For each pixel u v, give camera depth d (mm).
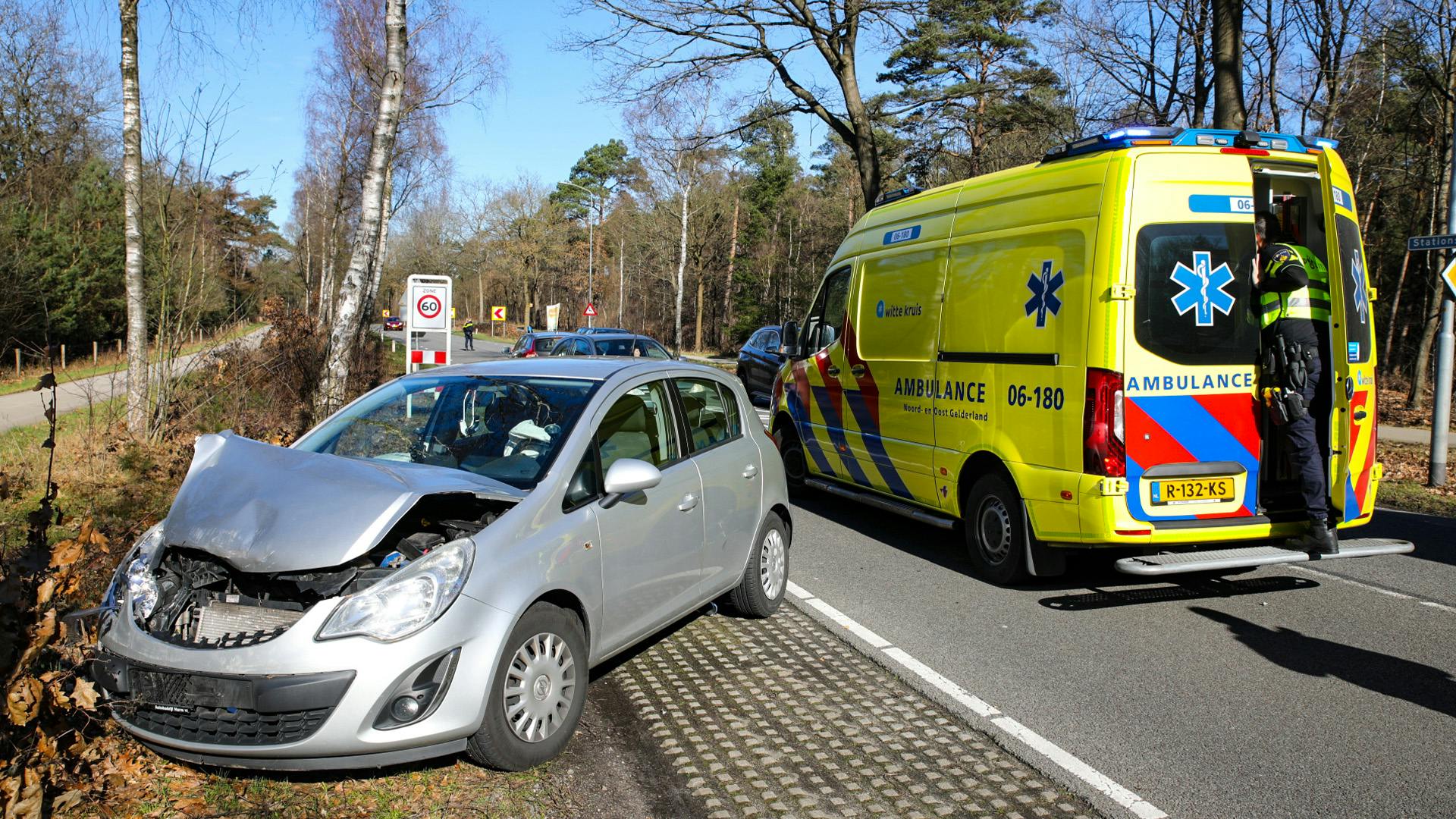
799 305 57719
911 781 3674
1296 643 5324
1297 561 5488
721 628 5574
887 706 4430
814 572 6941
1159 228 5516
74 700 3344
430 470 4004
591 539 4008
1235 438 5637
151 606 3479
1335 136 22578
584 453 4199
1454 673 4863
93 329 32938
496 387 4680
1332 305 5617
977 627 5613
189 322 10719
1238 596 6285
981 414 6484
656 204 53406
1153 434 5500
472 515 3951
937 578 6766
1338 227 5676
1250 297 5660
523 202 74812
